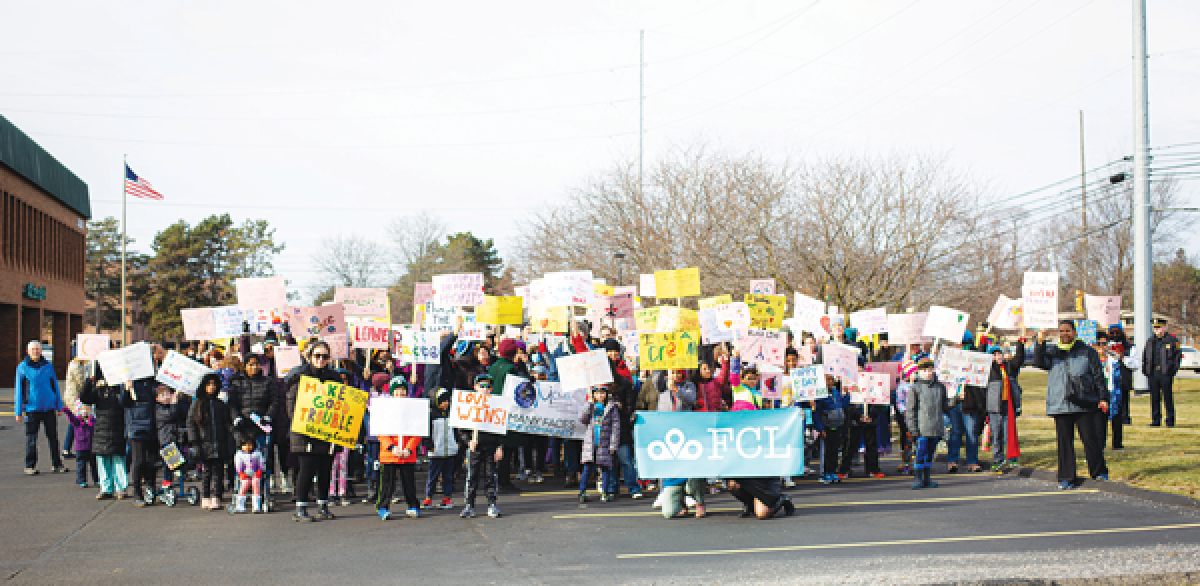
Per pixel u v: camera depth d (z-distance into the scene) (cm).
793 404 1305
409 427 1073
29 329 4706
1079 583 711
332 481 1217
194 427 1132
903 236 3275
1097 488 1198
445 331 1416
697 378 1222
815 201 3353
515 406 1224
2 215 4141
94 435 1208
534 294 1919
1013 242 3700
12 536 963
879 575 739
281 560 838
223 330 1556
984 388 1433
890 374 1499
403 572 786
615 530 988
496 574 775
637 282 4256
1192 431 1728
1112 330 1858
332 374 1093
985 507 1084
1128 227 5572
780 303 1633
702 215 3984
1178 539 866
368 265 7819
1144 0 2502
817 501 1173
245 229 8356
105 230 8919
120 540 940
